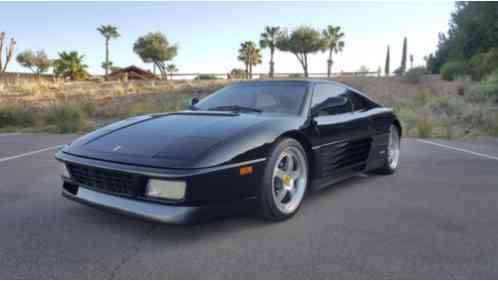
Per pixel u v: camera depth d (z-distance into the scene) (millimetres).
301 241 2365
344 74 24875
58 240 2365
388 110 4336
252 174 2439
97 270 1974
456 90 15320
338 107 3488
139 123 2955
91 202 2459
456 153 5883
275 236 2447
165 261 2082
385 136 4133
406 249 2242
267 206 2586
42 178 4074
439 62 28375
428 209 3029
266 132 2566
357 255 2162
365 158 3795
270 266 2027
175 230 2539
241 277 1904
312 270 1979
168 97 15672
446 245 2303
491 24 21906
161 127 2736
